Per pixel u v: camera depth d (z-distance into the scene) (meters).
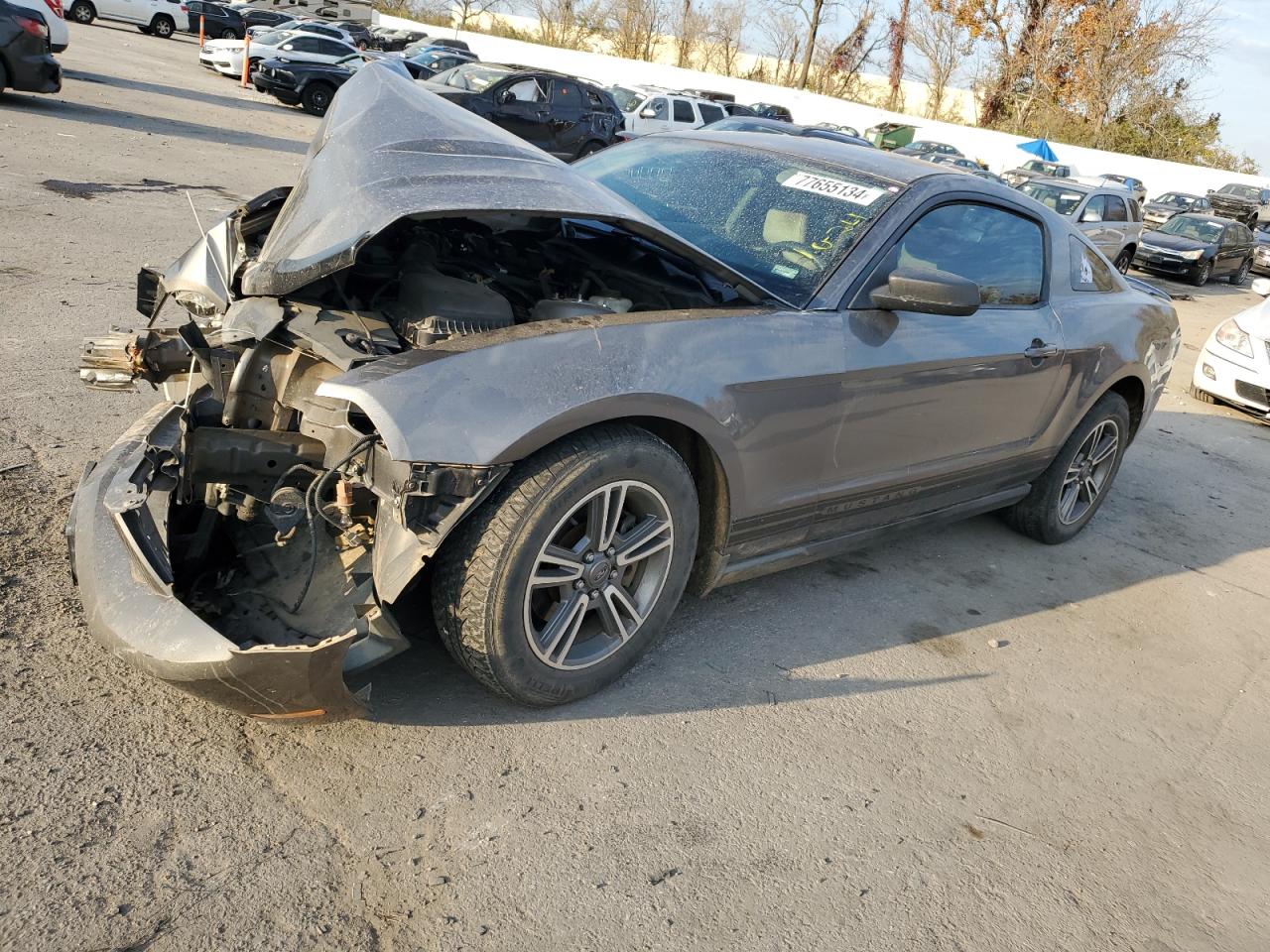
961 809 2.70
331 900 2.01
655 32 47.84
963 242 3.61
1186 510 5.75
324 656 2.11
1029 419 4.01
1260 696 3.68
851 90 48.12
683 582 2.87
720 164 3.74
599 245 3.43
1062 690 3.45
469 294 2.68
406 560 2.27
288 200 2.87
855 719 3.01
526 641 2.52
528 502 2.38
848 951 2.14
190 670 2.11
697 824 2.43
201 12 31.94
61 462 3.59
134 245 6.93
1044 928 2.32
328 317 2.54
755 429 2.82
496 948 1.97
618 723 2.75
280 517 2.37
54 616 2.74
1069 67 43.06
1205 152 42.66
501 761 2.51
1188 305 17.02
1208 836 2.79
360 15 42.12
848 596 3.83
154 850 2.04
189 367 2.76
